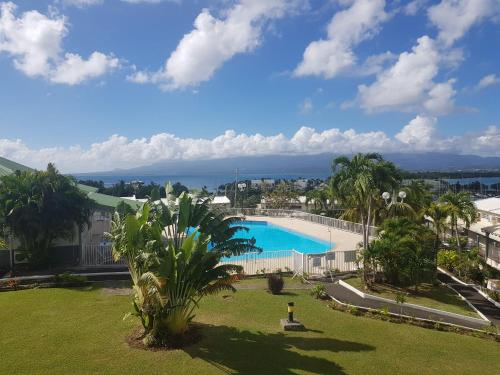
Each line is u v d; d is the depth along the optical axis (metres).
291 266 23.94
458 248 30.36
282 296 18.39
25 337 12.55
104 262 23.64
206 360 11.16
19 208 20.94
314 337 13.43
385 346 12.99
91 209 25.42
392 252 19.86
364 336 13.80
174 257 11.65
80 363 10.77
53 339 12.41
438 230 32.22
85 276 19.70
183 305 12.27
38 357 11.10
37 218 21.34
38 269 22.34
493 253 26.14
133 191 80.75
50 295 17.39
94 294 17.66
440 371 11.39
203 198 15.16
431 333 14.62
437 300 19.08
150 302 11.93
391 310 17.08
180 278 11.95
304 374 10.59
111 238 13.71
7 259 22.94
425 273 20.31
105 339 12.45
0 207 20.95
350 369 11.08
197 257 12.12
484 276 23.62
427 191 42.59
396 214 33.41
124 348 11.79
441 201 34.16
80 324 13.77
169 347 11.93
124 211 16.16
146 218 12.67
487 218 37.62
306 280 21.38
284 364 11.15
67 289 18.47
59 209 22.06
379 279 21.45
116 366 10.63
